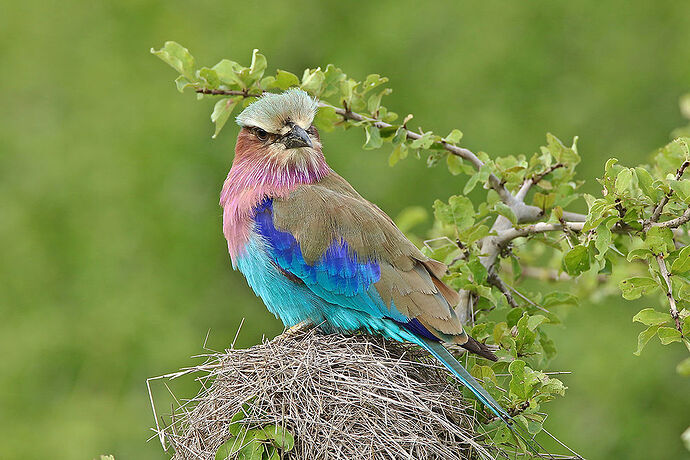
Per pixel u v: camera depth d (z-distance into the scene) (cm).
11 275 1716
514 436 760
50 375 1658
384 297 827
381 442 725
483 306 886
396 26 1767
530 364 872
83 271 1697
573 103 1722
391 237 850
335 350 780
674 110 1725
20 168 1773
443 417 744
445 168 1675
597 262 803
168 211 1711
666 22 1770
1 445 1579
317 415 739
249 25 1770
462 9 1775
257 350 784
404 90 1738
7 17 1858
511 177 921
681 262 745
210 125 1742
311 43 1789
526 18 1770
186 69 908
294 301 868
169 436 771
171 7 1823
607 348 1534
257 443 730
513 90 1723
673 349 1538
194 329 1662
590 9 1769
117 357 1641
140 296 1662
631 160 1677
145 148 1730
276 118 891
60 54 1831
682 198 747
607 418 1504
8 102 1823
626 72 1745
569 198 927
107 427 1586
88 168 1745
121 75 1800
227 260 1720
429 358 816
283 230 866
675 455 1489
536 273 1100
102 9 1850
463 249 885
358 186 1683
